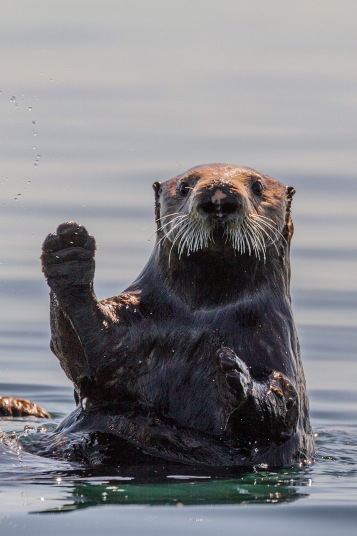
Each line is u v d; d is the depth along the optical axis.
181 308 19.45
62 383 29.67
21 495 15.94
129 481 16.92
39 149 47.81
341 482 17.64
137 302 19.45
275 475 17.92
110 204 41.41
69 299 17.84
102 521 14.74
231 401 17.08
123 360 18.70
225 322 19.28
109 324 18.53
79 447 18.42
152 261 20.25
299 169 47.97
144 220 40.34
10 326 33.75
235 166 19.98
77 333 18.23
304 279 37.75
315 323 34.00
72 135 49.81
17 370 30.42
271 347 19.19
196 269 19.27
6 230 37.97
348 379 29.48
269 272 19.86
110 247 37.81
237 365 16.84
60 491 16.20
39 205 40.56
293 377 19.30
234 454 18.42
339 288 37.03
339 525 14.86
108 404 19.14
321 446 22.31
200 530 14.50
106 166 46.06
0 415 25.73
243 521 14.96
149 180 44.38
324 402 27.66
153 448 18.39
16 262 38.03
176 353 19.11
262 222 18.94
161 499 15.96
